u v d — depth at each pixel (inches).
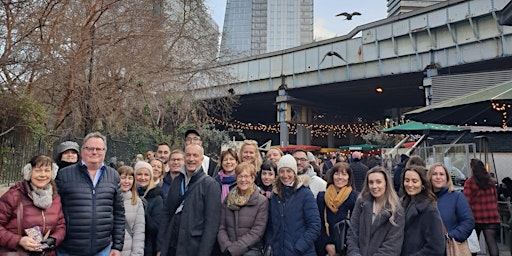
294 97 1443.2
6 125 321.4
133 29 505.4
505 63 930.1
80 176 150.2
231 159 185.5
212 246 156.0
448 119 326.6
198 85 687.7
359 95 1496.1
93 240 145.3
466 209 167.0
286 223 162.7
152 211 191.6
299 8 4677.7
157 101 607.8
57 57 397.1
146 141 591.2
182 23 636.1
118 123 562.6
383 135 1660.9
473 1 892.0
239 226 160.9
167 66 593.6
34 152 364.5
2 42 359.3
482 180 230.2
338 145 2214.6
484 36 883.4
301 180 170.2
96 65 484.1
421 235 140.9
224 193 179.3
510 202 307.7
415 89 1341.0
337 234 168.6
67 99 449.7
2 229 133.2
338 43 1201.4
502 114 309.9
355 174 362.6
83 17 457.1
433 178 175.5
